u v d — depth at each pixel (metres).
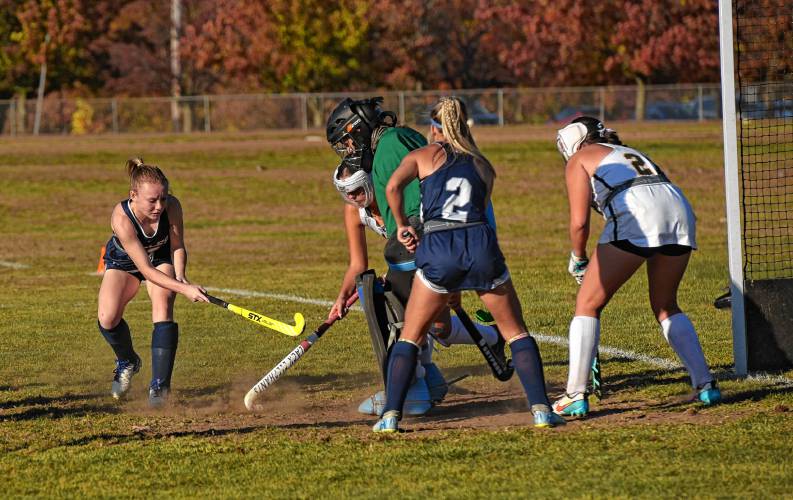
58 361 29.92
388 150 21.50
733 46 24.53
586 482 16.59
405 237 19.69
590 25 174.50
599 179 21.16
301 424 21.55
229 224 74.19
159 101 155.75
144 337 34.22
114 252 25.23
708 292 39.25
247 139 131.50
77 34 182.00
